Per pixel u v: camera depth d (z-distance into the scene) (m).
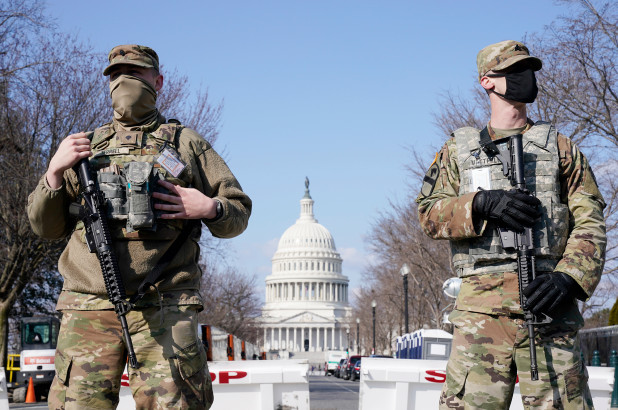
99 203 4.28
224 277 96.81
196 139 4.77
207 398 4.46
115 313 4.34
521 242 4.34
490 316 4.45
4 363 33.53
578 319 4.45
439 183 4.84
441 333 22.59
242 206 4.74
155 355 4.30
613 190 26.69
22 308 46.03
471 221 4.40
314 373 107.12
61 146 4.36
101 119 29.39
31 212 4.50
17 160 28.52
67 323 4.39
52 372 31.44
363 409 7.34
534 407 4.39
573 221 4.59
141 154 4.54
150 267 4.35
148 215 4.27
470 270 4.57
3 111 27.92
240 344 49.66
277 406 7.56
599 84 22.23
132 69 4.66
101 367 4.32
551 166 4.57
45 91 28.30
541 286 4.20
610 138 23.05
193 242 4.56
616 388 18.67
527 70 4.67
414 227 41.47
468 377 4.48
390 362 7.36
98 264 4.38
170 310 4.35
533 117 23.62
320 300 164.62
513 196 4.36
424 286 50.81
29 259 32.53
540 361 4.37
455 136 4.86
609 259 27.30
